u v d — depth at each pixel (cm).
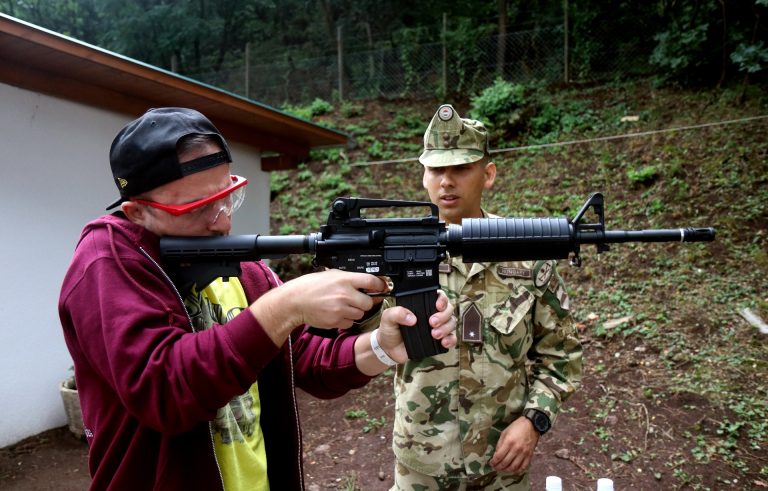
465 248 143
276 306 111
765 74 874
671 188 697
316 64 1498
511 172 884
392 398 471
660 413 394
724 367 424
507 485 210
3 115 393
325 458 400
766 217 604
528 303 211
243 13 1828
